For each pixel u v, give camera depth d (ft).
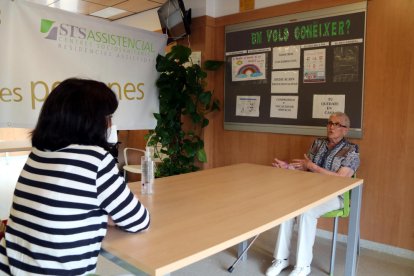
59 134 3.25
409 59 8.27
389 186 8.77
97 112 3.34
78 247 3.11
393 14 8.45
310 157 8.92
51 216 3.03
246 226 3.85
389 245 8.86
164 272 2.89
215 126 12.57
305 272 7.51
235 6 11.61
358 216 6.57
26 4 8.54
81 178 3.11
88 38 9.69
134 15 16.85
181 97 11.44
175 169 11.95
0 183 15.83
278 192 5.41
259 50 11.06
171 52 11.34
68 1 14.62
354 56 9.10
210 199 4.95
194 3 12.30
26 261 3.15
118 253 3.20
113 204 3.28
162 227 3.83
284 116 10.61
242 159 11.82
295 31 10.18
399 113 8.50
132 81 10.85
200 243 3.38
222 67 12.14
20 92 8.56
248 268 7.98
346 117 8.43
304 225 7.43
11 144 12.23
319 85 9.80
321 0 9.56
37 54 8.77
